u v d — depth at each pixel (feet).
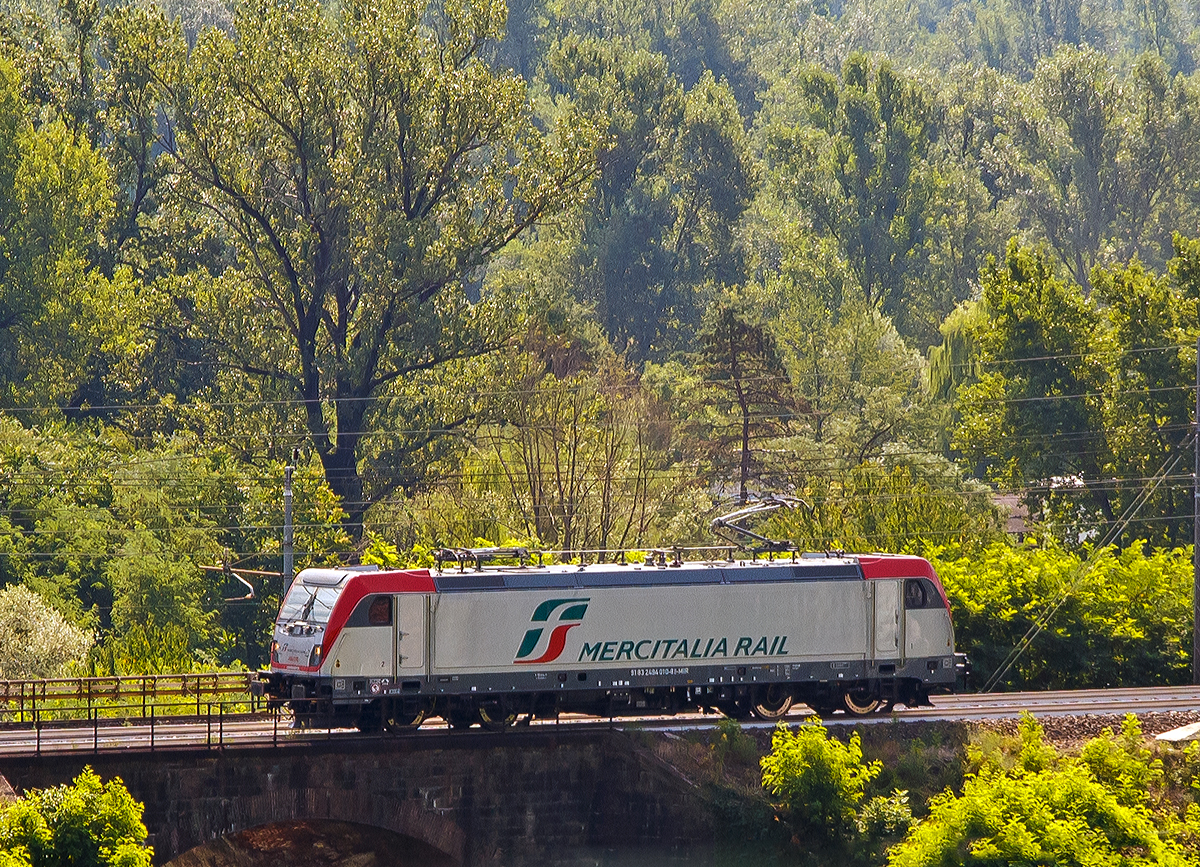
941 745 503.20
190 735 476.54
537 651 492.13
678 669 505.66
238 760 451.94
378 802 463.01
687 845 471.62
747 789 474.90
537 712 506.07
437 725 517.55
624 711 510.58
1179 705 556.51
